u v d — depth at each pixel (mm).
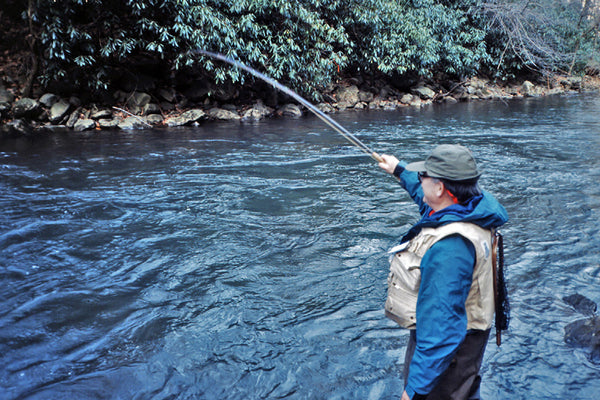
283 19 13727
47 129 10898
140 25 11617
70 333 3445
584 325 3332
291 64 13219
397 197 6531
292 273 4359
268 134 11000
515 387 2836
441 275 1761
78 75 11805
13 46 12000
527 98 20156
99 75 11367
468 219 1805
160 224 5492
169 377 2979
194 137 10469
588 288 4004
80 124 10992
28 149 8977
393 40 15938
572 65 23594
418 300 1817
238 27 12359
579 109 16328
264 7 12969
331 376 2980
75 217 5660
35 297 3916
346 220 5664
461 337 1757
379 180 7363
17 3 11992
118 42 11219
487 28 20156
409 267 1915
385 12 15789
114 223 5504
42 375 2992
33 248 4812
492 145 10109
